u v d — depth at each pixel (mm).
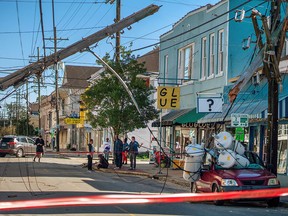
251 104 19703
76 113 59906
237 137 17625
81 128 63844
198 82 27094
